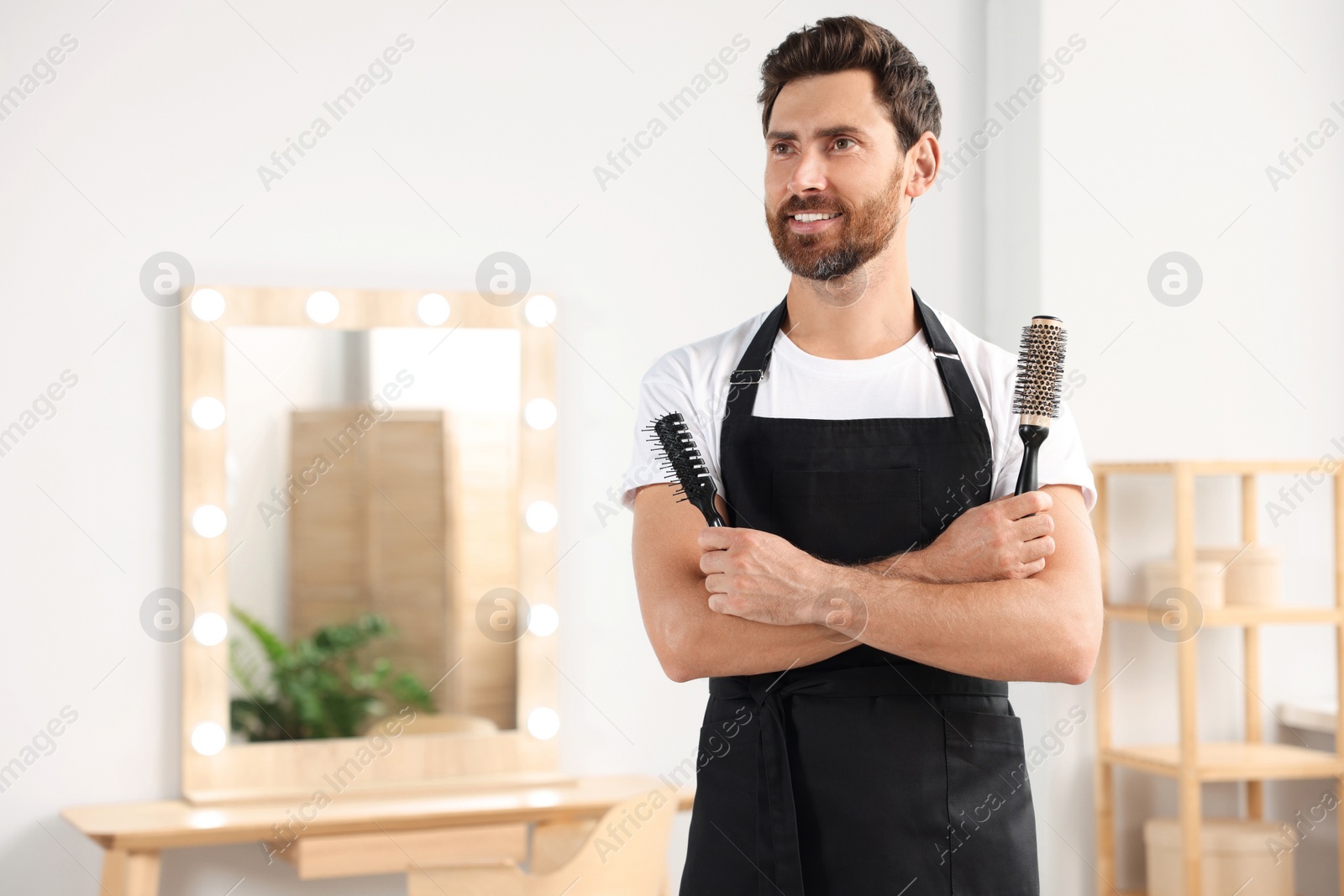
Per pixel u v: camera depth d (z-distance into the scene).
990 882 1.11
